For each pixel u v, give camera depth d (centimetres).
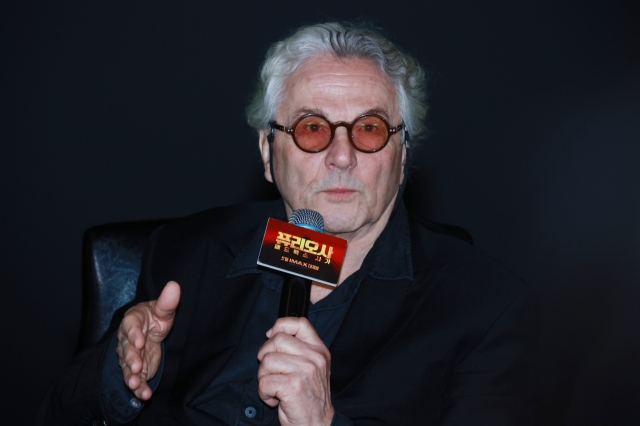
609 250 394
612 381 372
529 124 396
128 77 376
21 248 370
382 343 181
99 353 183
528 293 192
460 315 184
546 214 398
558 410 364
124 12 372
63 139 372
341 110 175
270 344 145
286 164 181
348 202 175
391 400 176
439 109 393
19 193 369
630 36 393
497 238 399
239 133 383
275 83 185
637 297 387
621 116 393
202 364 186
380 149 175
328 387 150
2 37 364
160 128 380
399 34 388
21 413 366
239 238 208
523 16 392
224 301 195
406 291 188
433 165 395
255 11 378
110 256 233
